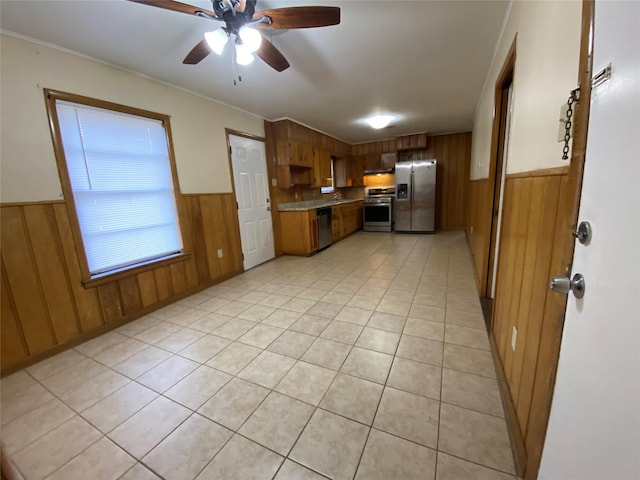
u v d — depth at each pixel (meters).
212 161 3.32
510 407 1.31
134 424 1.39
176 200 2.91
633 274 0.46
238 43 1.70
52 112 2.00
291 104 3.59
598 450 0.54
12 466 0.92
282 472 1.12
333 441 1.25
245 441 1.27
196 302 2.89
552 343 0.80
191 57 1.90
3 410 1.52
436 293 2.81
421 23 1.95
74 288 2.16
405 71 2.73
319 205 5.11
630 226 0.48
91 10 1.65
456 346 1.89
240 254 3.81
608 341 0.53
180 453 1.23
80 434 1.35
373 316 2.38
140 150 2.59
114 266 2.45
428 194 6.00
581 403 0.62
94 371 1.83
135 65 2.37
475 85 3.16
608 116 0.56
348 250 4.88
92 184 2.27
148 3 1.38
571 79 0.85
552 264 0.93
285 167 4.41
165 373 1.78
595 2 0.63
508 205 1.64
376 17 1.87
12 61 1.83
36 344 1.96
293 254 4.69
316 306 2.64
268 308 2.66
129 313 2.52
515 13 1.64
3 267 1.83
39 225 1.98
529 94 1.30
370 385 1.57
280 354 1.91
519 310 1.30
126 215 2.52
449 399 1.44
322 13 1.49
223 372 1.76
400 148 6.24
